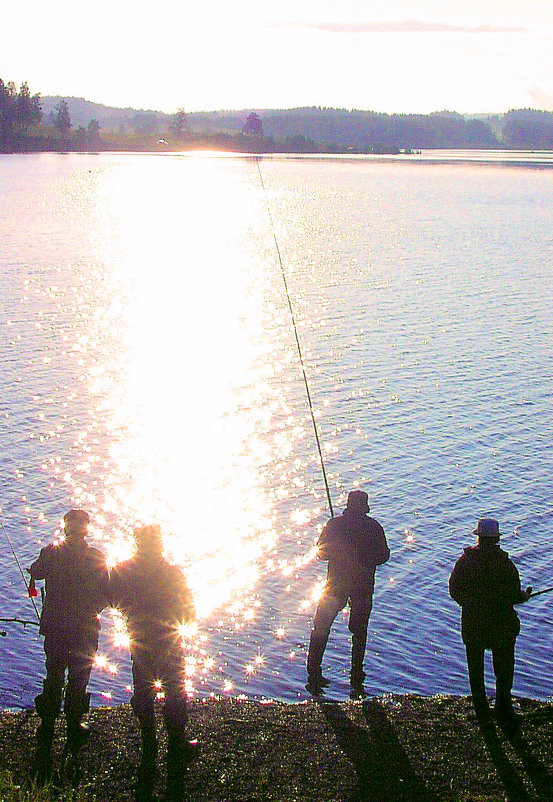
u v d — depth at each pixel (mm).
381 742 8000
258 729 8344
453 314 42875
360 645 10633
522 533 17875
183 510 19375
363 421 26219
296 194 130125
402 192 133000
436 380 30766
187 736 8117
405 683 12047
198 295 49812
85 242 73312
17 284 50906
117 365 33062
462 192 132250
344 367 32969
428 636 13586
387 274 56531
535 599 14820
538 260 61875
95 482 20906
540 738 8062
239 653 13156
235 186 144375
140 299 47969
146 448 23500
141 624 7336
